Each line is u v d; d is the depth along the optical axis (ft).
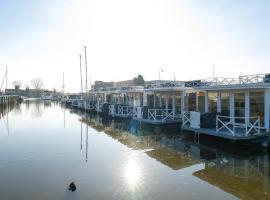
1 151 45.93
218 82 66.90
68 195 26.76
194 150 45.24
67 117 110.83
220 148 46.47
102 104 117.39
